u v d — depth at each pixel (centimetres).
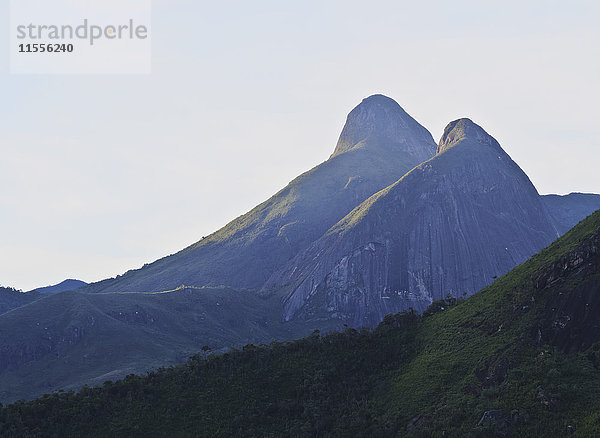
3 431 13038
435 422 11306
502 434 10350
